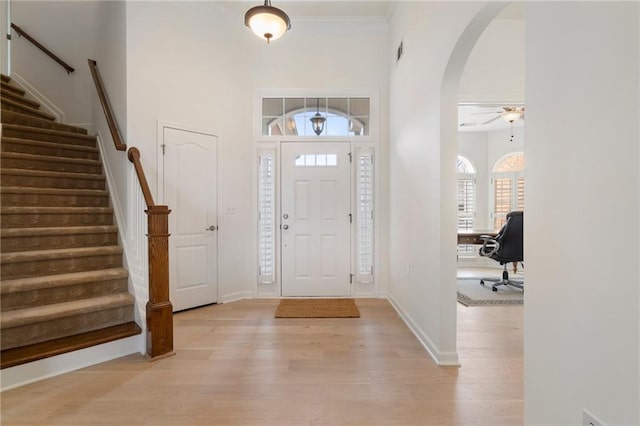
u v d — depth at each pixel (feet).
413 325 9.23
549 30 3.88
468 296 13.00
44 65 12.95
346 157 12.98
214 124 11.93
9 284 7.08
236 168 12.57
